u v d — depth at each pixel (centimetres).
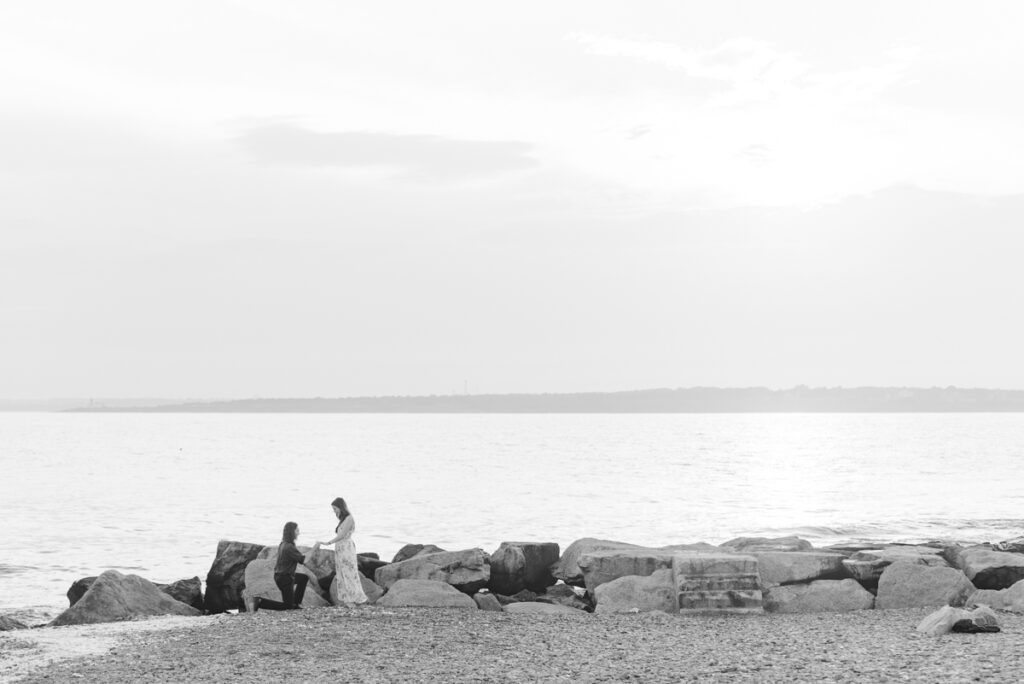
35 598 3300
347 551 2269
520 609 2231
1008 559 2403
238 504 7519
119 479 10369
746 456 15850
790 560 2361
